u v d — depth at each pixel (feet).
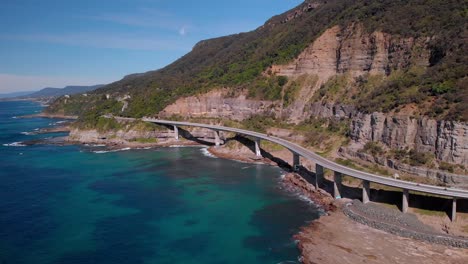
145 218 262.26
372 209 256.32
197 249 217.56
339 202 282.77
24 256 209.97
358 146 345.92
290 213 268.21
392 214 245.86
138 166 414.21
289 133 459.32
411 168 279.69
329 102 453.58
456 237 215.92
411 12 433.48
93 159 451.12
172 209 278.67
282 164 407.64
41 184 342.44
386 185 255.50
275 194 310.65
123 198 304.30
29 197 306.14
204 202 293.43
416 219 239.30
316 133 431.43
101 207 283.18
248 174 375.04
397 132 308.19
